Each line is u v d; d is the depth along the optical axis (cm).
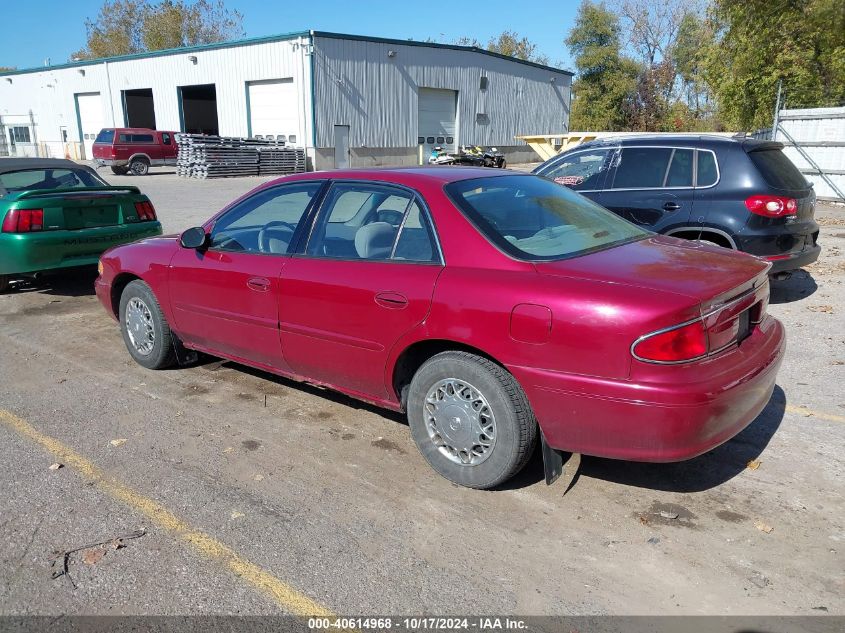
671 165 686
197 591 282
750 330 355
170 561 302
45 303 762
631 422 300
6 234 707
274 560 302
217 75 3281
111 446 410
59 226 727
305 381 438
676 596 277
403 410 392
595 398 305
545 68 4084
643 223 693
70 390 501
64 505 346
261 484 367
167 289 497
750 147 654
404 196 382
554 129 4312
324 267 398
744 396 312
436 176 391
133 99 3916
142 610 271
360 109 3106
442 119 3512
